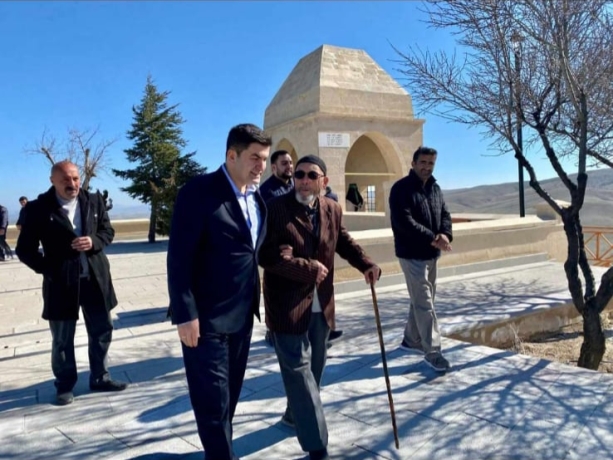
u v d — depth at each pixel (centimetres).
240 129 263
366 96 1706
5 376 469
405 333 507
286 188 512
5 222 1639
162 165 2266
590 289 583
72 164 386
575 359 599
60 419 367
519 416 350
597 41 575
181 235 257
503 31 584
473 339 609
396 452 306
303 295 292
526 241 1095
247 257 272
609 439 314
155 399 402
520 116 604
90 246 387
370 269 327
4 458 311
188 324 254
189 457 309
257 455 308
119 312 752
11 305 856
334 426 344
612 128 601
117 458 309
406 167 1764
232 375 282
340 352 505
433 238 430
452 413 358
